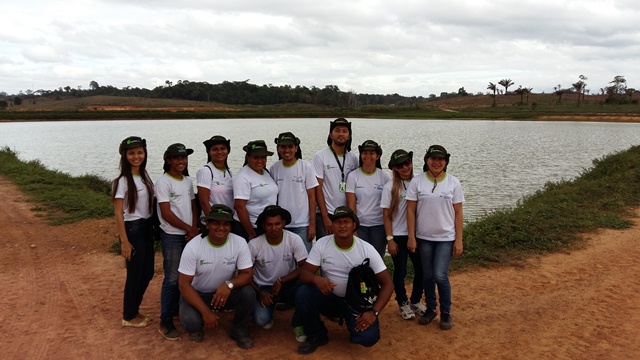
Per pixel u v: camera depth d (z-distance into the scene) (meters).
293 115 100.94
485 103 146.88
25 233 8.82
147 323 5.02
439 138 41.69
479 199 15.17
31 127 65.69
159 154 29.34
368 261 4.41
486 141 38.03
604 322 5.03
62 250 7.82
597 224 8.97
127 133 51.19
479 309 5.41
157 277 6.51
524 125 65.12
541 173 20.88
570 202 10.84
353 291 4.31
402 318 5.19
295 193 5.23
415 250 4.98
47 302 5.65
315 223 5.40
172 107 125.81
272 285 4.95
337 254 4.48
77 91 181.50
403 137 43.09
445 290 4.82
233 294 4.50
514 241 7.93
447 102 165.62
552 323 5.03
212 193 5.00
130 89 170.38
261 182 5.04
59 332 4.84
